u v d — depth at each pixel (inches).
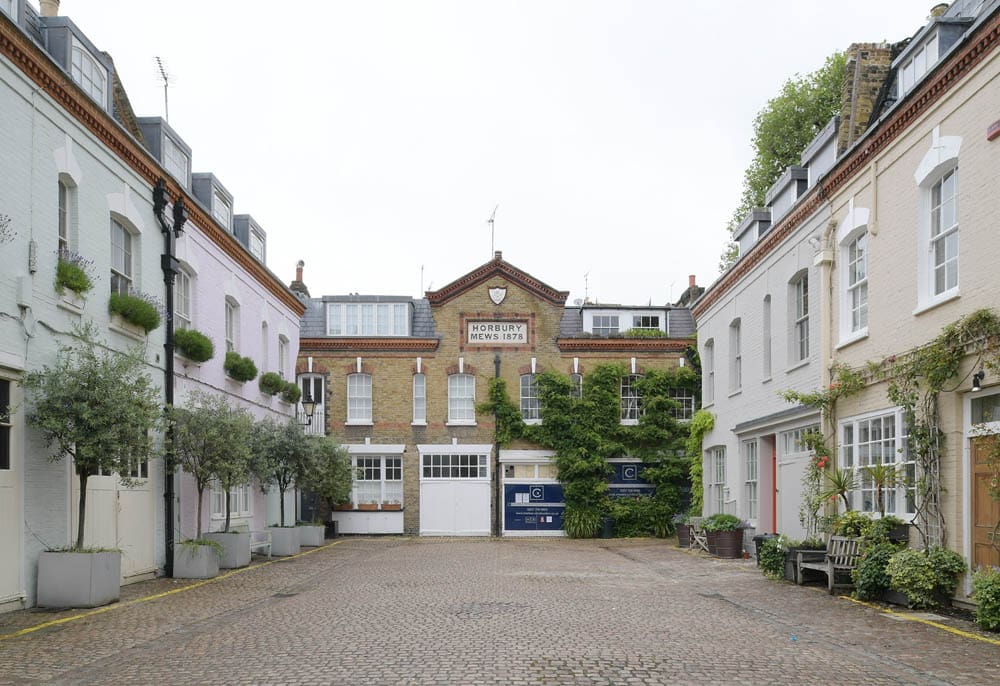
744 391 797.9
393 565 693.3
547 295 1187.3
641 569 652.1
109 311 534.0
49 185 462.3
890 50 606.2
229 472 616.1
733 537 760.3
